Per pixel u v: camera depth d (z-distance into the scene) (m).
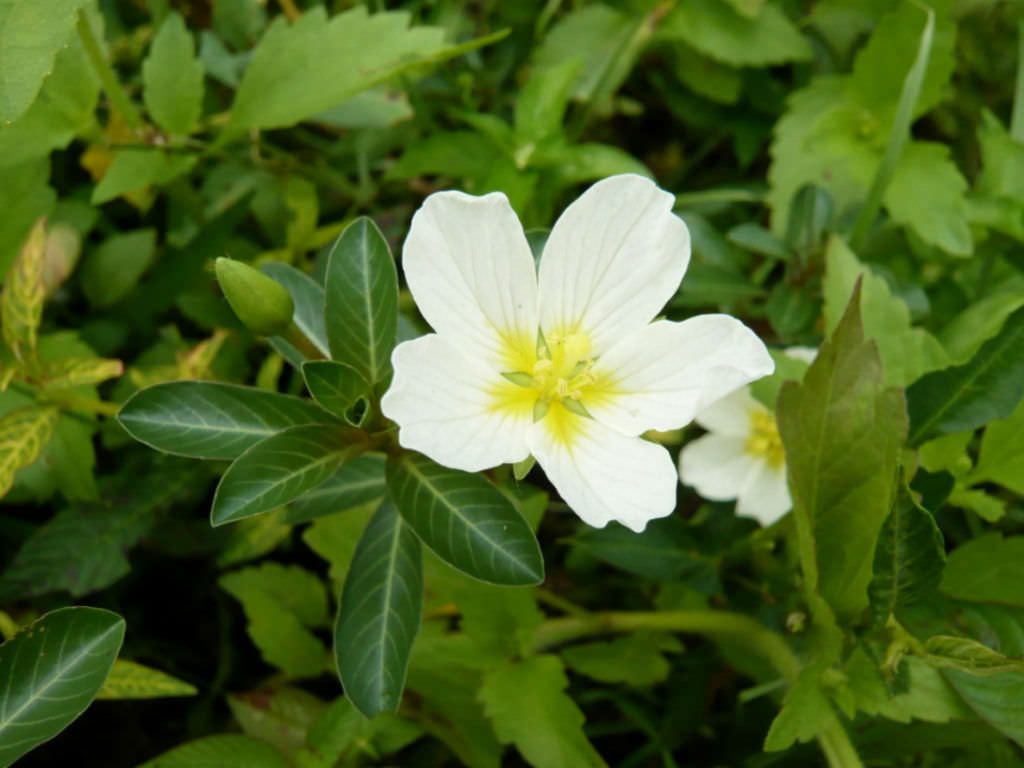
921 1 0.18
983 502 0.14
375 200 0.20
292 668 0.15
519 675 0.14
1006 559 0.14
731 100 0.20
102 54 0.16
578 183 0.19
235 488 0.11
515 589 0.14
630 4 0.20
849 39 0.21
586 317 0.12
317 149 0.20
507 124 0.18
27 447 0.14
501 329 0.12
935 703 0.13
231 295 0.11
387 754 0.15
